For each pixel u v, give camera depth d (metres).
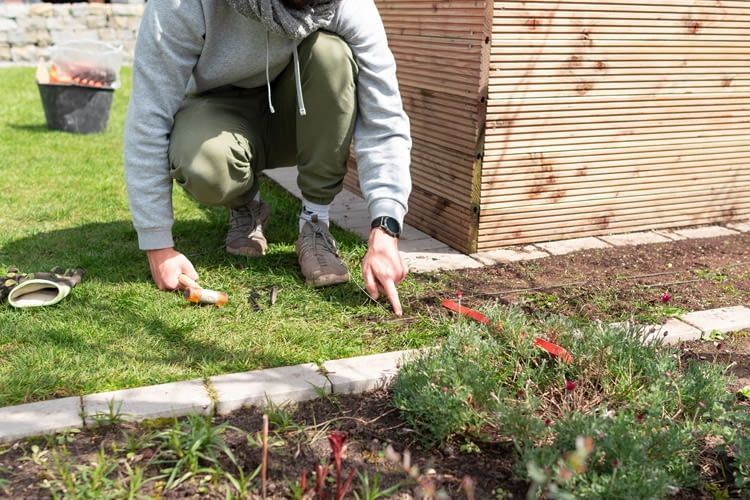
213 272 2.81
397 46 3.36
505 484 1.70
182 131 2.47
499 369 2.09
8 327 2.29
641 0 3.08
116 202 3.75
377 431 1.87
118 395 1.92
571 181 3.25
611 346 2.07
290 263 2.93
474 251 3.15
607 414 1.81
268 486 1.64
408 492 1.66
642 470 1.58
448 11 3.00
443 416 1.80
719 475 1.79
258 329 2.37
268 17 2.29
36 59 10.55
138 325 2.34
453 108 3.08
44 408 1.86
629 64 3.16
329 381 2.03
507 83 2.95
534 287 2.81
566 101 3.09
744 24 3.33
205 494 1.62
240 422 1.87
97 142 5.35
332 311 2.53
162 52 2.33
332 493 1.62
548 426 1.78
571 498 1.49
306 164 2.75
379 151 2.50
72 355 2.14
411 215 3.51
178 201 3.79
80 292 2.58
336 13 2.50
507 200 3.14
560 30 2.97
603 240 3.38
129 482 1.62
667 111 3.32
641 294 2.78
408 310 2.57
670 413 1.91
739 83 3.43
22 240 3.13
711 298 2.77
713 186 3.58
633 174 3.38
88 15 10.76
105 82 5.67
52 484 1.60
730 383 2.13
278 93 2.76
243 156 2.57
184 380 2.03
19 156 4.76
